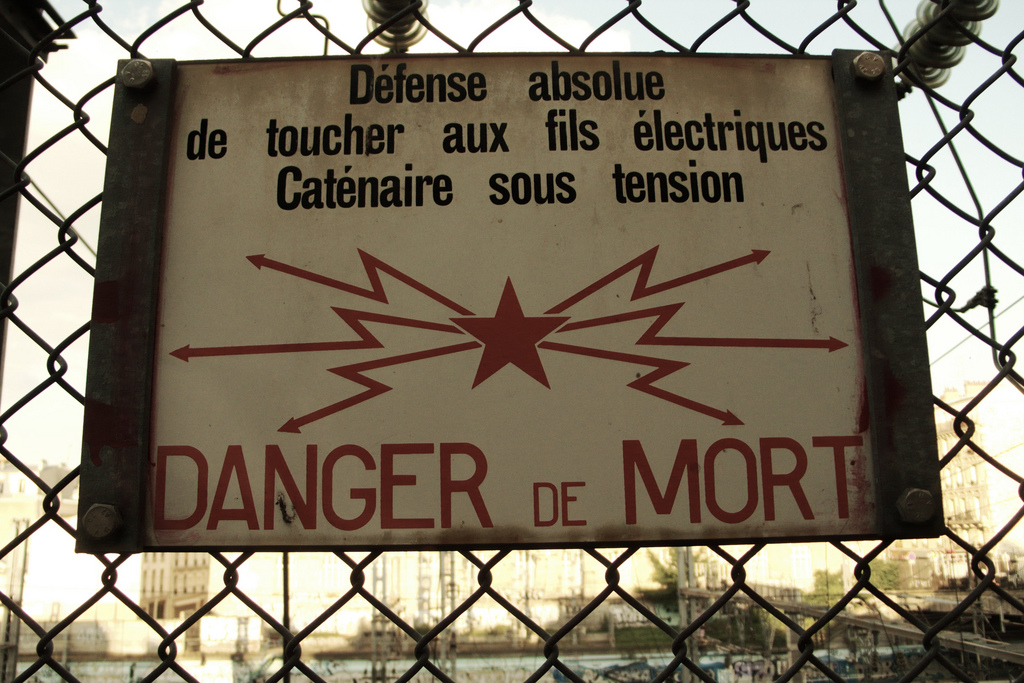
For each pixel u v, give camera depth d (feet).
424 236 3.63
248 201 3.66
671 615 100.78
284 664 3.35
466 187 3.69
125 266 3.56
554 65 3.86
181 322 3.53
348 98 3.79
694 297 3.62
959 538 3.54
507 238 3.64
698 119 3.83
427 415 3.47
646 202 3.71
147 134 3.71
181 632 3.39
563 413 3.49
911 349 3.62
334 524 3.40
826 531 3.46
